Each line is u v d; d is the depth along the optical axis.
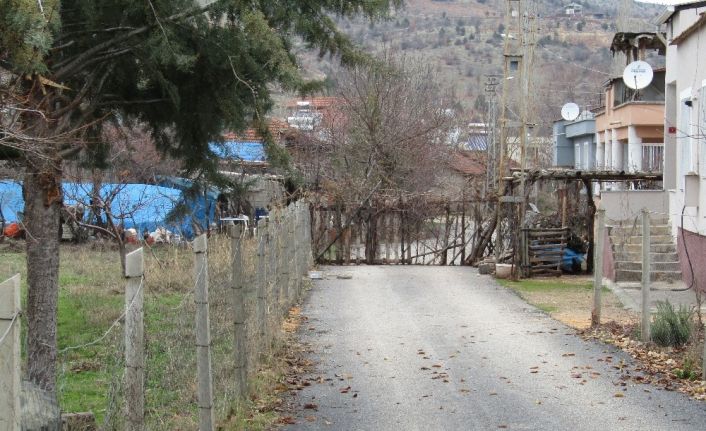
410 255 28.88
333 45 10.40
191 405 7.22
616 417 8.34
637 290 19.22
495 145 38.12
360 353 11.92
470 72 69.06
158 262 17.45
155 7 9.53
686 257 19.38
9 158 9.80
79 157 11.93
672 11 21.94
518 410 8.66
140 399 5.26
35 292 10.17
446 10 88.38
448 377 10.28
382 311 16.62
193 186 12.12
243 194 12.73
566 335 13.38
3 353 3.53
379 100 34.41
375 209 28.88
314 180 29.91
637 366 10.67
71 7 9.35
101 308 15.41
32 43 7.36
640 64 26.61
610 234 22.05
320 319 15.41
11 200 26.06
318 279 22.92
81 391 8.76
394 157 34.19
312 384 9.90
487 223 28.05
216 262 13.11
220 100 10.35
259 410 8.48
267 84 10.34
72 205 26.48
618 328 13.44
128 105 11.12
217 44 9.66
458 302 18.16
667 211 22.47
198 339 6.76
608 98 37.00
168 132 11.74
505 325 14.69
